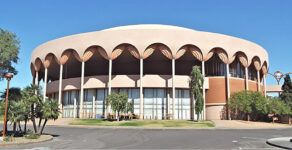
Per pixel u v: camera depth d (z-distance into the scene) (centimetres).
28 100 1862
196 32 4300
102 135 2038
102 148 1320
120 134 2111
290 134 2281
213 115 4519
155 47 4216
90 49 4322
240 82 4672
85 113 4531
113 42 4197
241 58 4619
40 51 4794
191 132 2300
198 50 4284
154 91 4444
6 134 1872
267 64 5275
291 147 1325
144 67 4881
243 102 4022
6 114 1758
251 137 1920
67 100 4809
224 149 1287
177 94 4466
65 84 4659
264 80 5406
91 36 4291
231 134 2142
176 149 1278
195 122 3506
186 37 4238
